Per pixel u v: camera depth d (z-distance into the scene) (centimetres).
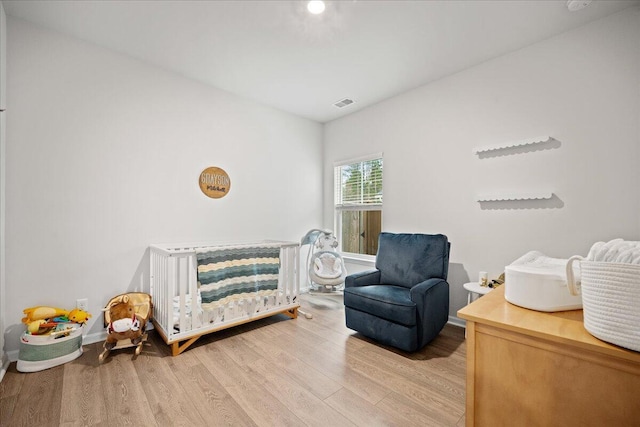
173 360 214
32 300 216
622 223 202
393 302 227
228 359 216
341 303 362
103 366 204
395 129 347
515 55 252
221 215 328
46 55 222
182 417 153
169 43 244
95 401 165
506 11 203
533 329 85
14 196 209
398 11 204
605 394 75
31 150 216
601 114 211
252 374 195
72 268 233
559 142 229
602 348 73
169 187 287
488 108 269
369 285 282
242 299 263
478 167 276
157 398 169
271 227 378
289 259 304
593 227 214
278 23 218
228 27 223
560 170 228
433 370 201
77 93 236
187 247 299
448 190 298
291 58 266
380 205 372
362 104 371
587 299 82
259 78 303
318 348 235
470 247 281
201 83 312
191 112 304
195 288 236
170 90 288
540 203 239
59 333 206
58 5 198
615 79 205
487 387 95
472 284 260
